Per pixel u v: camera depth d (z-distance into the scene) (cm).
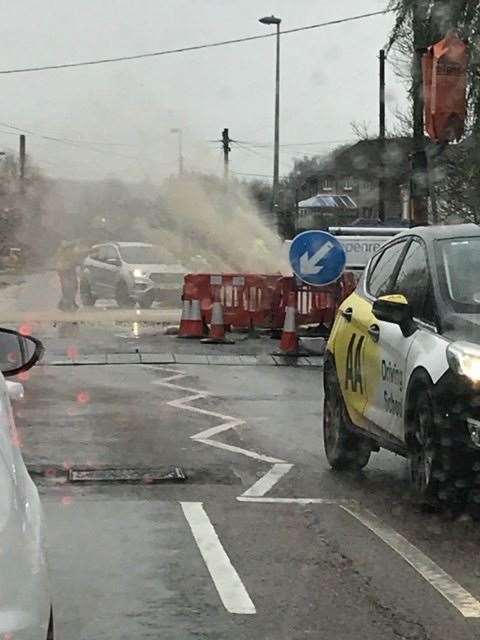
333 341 947
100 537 704
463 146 1950
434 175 2017
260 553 672
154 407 1242
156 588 605
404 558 662
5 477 329
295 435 1084
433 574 631
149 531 720
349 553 673
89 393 1341
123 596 591
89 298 3000
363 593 598
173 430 1097
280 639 530
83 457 953
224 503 801
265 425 1139
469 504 764
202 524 739
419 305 800
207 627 546
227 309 2005
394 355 795
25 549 318
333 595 595
